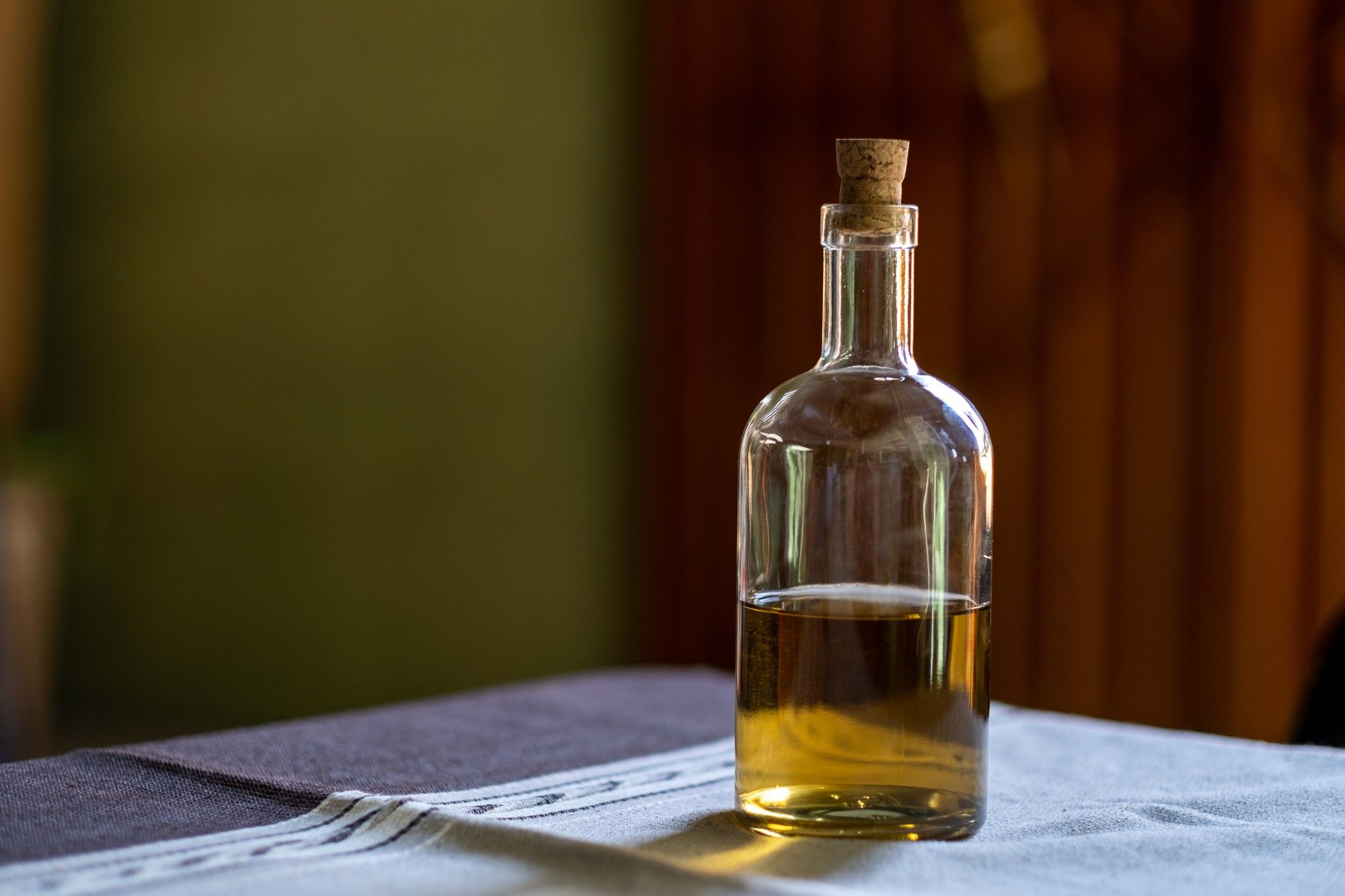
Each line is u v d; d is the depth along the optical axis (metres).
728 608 2.94
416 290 3.47
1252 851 0.65
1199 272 2.49
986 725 0.68
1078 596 2.61
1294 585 2.44
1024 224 2.62
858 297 0.69
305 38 3.62
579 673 3.25
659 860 0.59
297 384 3.69
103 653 4.07
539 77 3.24
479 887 0.58
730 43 2.87
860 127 2.74
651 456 3.03
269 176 3.71
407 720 0.96
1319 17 2.37
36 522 3.38
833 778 0.65
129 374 3.99
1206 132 2.47
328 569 3.66
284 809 0.70
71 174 4.06
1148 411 2.54
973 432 0.67
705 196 2.91
